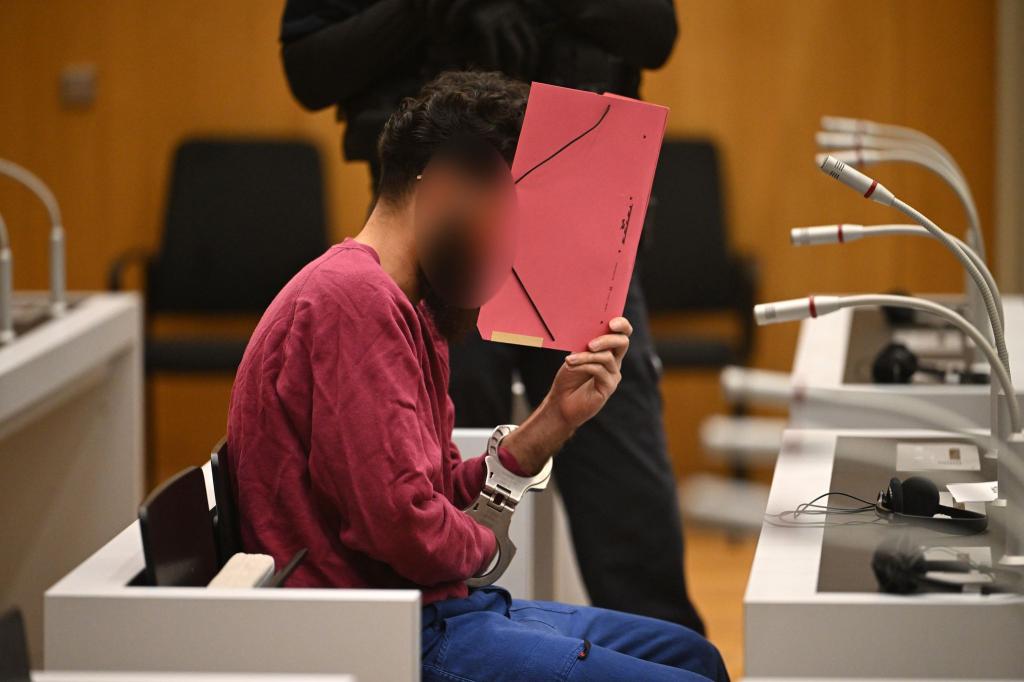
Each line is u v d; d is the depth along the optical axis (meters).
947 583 4.74
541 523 8.92
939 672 4.55
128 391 10.88
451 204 5.27
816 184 15.30
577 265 5.33
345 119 8.36
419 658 4.67
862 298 5.38
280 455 5.14
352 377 4.97
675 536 8.12
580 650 5.17
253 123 15.42
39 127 15.46
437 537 4.97
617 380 5.56
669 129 15.36
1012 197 14.80
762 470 14.54
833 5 15.12
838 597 4.61
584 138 5.22
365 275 5.11
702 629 8.24
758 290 14.23
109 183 15.52
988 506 5.49
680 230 14.73
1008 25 14.70
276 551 5.15
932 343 9.74
